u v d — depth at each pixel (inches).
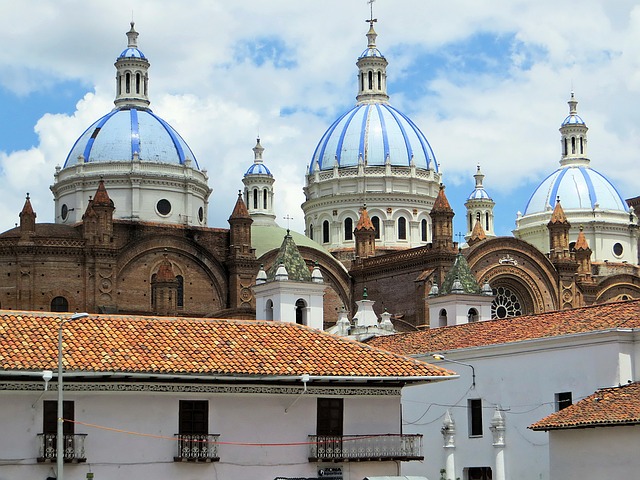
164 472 2208.4
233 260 4552.2
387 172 5600.4
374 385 2399.1
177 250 4505.4
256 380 2251.5
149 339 2297.0
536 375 2787.9
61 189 4931.1
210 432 2255.2
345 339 2504.9
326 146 5802.2
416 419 3127.5
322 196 5679.1
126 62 5118.1
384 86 5944.9
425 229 5654.5
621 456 2299.5
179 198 4884.4
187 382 2231.8
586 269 5206.7
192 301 4520.2
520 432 2815.0
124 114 5007.4
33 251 4247.0
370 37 5994.1
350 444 2345.0
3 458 2100.1
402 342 3341.5
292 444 2311.8
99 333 2279.8
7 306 4222.4
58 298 4259.4
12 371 2048.5
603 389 2500.0
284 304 3720.5
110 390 2183.8
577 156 6254.9
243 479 2263.8
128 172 4808.1
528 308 4761.3
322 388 2349.9
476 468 2957.7
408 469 3075.8
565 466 2416.3
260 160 5871.1
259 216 5772.6
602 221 6008.9
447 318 3924.7
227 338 2380.7
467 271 3991.1
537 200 6215.6
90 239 4311.0
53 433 2140.7
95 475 2159.2
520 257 4744.1
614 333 2578.7
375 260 4845.0
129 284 4402.1
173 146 4950.8
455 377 2394.2
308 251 4835.1
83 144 4963.1
